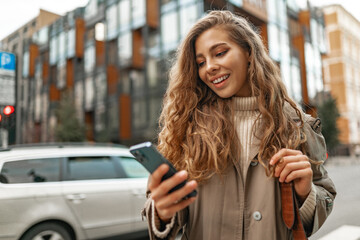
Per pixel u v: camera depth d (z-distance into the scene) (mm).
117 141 19750
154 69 17547
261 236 867
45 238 3188
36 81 27516
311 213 897
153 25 17766
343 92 33094
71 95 19656
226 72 994
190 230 959
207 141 961
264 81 1011
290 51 21781
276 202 896
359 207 6312
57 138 17438
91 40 22578
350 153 31891
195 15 15703
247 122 1045
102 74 20984
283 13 21531
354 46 36344
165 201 626
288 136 983
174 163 1045
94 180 3627
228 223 898
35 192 3180
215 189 931
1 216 2934
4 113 5680
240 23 1062
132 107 18688
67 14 24844
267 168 903
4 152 3334
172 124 1074
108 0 20750
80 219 3369
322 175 1056
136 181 3920
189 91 1081
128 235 3693
